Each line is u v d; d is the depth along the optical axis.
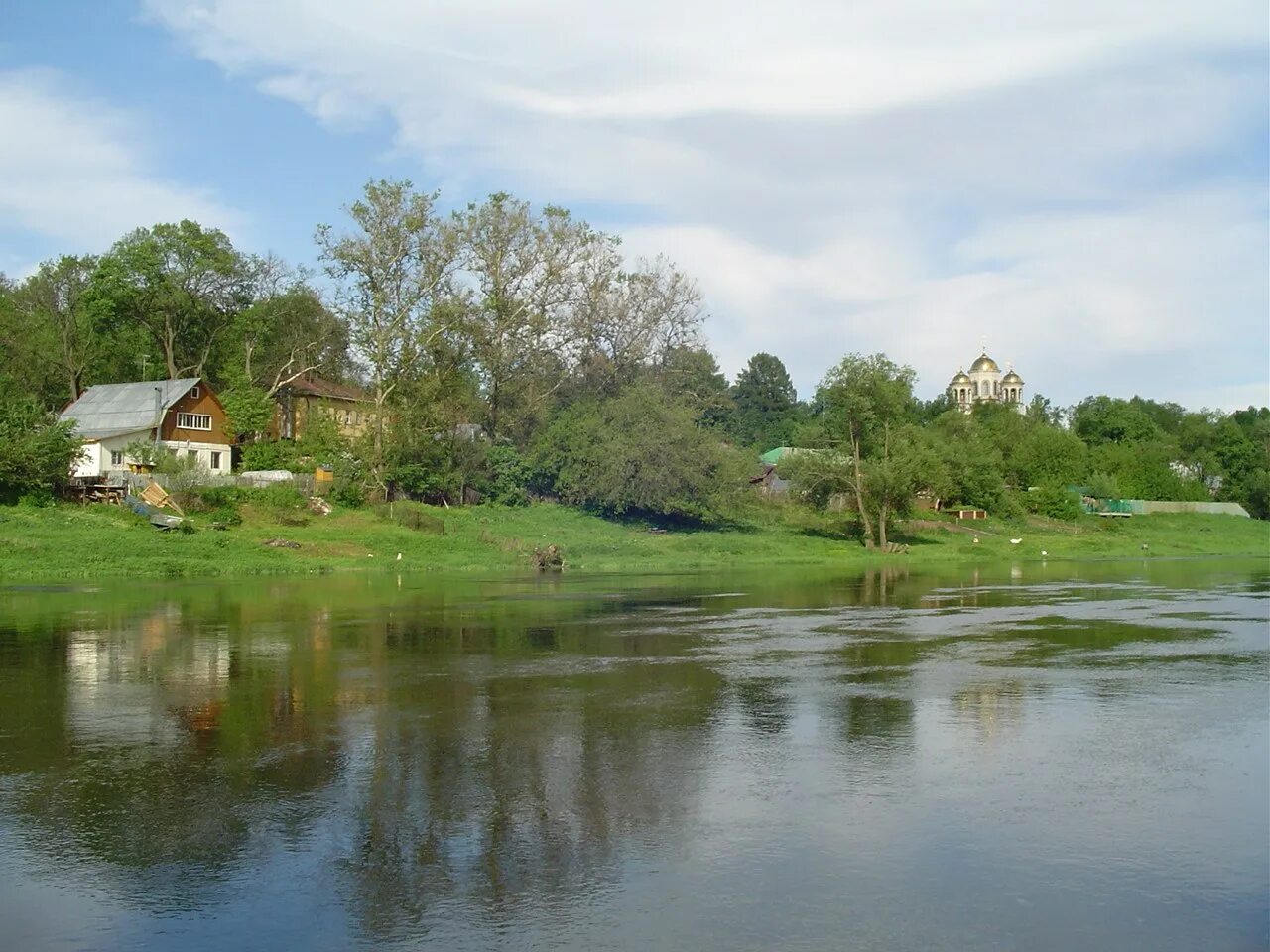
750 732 13.43
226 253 75.62
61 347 79.06
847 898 7.91
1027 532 88.88
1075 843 9.13
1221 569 54.91
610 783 10.98
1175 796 10.52
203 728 13.75
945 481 73.44
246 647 21.52
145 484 55.88
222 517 54.59
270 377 82.75
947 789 10.75
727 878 8.32
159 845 9.18
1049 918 7.57
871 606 31.50
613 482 73.19
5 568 40.34
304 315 83.50
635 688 16.67
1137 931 7.36
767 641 22.80
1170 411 157.25
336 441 69.62
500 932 7.34
